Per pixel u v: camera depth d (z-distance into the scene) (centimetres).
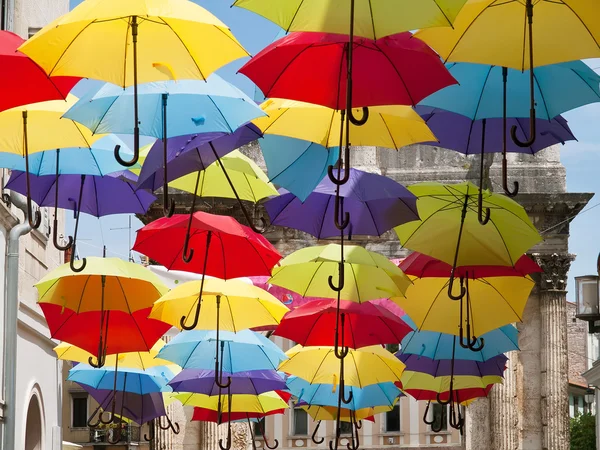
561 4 947
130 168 1280
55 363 2544
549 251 4172
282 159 1214
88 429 6431
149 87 1016
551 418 4131
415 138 1171
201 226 1298
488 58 971
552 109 1109
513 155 4194
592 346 7856
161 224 1335
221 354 1602
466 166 4222
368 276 1423
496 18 960
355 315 1521
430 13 881
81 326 1462
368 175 1309
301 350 1678
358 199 1276
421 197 1312
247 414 2052
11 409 1791
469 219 1285
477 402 4162
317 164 1213
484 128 1132
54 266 2573
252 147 4197
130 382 1862
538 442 4153
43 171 1244
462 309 1401
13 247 1819
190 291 1442
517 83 1106
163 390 1873
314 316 1516
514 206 1307
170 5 942
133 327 1475
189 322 1496
